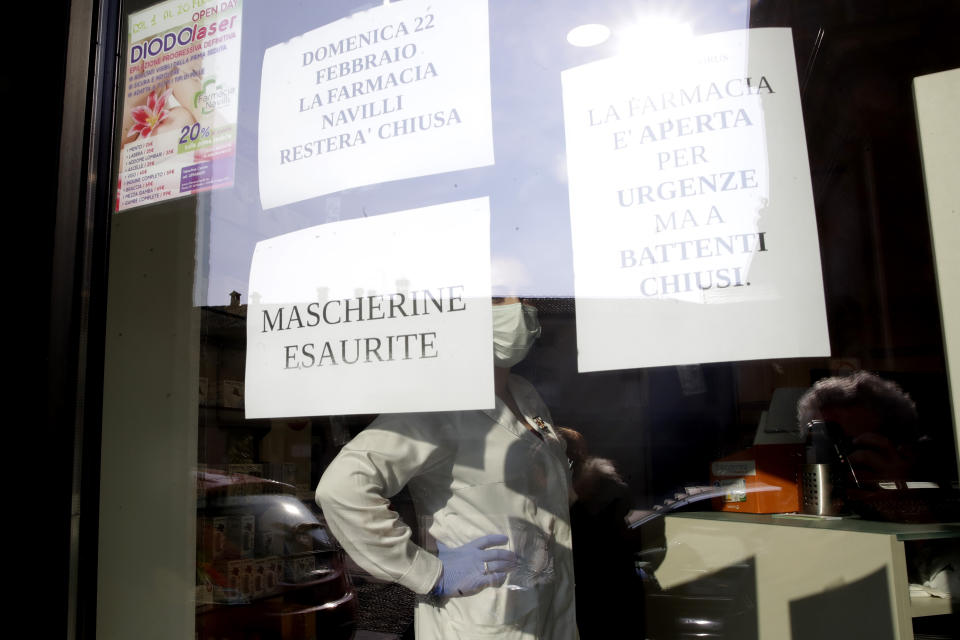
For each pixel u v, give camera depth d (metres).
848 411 1.03
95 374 0.90
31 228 0.90
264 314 0.85
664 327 0.66
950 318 0.56
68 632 0.85
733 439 1.18
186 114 0.93
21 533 0.86
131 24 0.97
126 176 0.96
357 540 0.96
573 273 0.70
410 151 0.79
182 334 0.91
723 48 0.67
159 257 0.93
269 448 0.98
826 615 0.97
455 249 0.76
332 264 0.81
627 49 0.70
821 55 0.69
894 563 0.88
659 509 1.20
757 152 0.65
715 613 1.13
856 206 0.77
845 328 0.88
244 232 0.88
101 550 0.91
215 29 0.91
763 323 0.63
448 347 0.75
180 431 0.93
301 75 0.85
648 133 0.68
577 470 1.18
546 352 0.86
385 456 0.96
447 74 0.77
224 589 0.93
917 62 0.73
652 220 0.67
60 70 0.92
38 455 0.87
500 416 0.99
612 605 1.19
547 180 0.73
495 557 0.98
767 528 1.07
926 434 0.89
